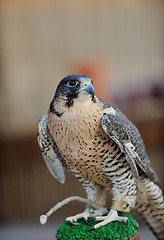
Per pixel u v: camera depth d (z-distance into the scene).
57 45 14.94
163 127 9.73
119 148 4.00
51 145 4.21
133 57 15.51
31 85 14.31
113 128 3.88
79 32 15.20
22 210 9.47
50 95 13.99
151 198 4.53
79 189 9.48
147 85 10.45
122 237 3.72
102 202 4.44
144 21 15.51
